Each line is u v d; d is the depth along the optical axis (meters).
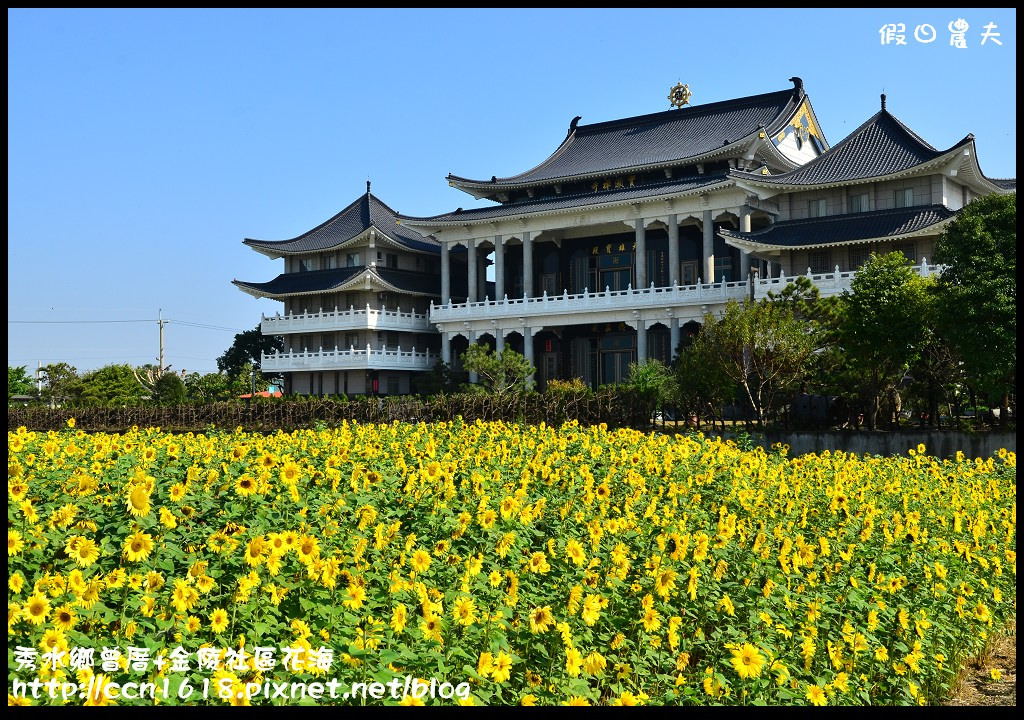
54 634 7.65
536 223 72.25
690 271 70.12
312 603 9.29
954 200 57.00
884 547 14.48
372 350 75.38
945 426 38.56
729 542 13.20
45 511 10.95
